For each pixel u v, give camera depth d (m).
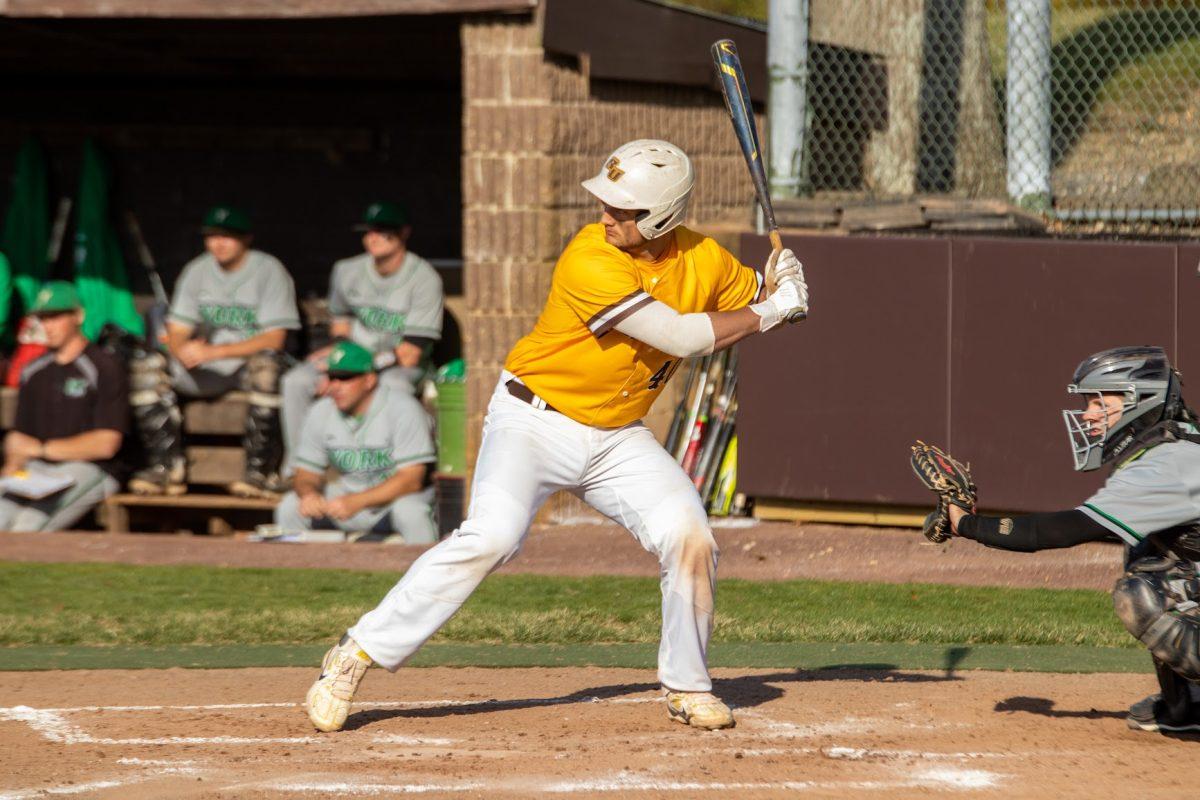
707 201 35.25
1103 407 14.16
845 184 33.12
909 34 34.09
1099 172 31.44
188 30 37.88
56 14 30.50
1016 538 13.83
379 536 29.48
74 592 24.02
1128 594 13.98
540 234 29.64
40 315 31.88
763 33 38.31
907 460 27.91
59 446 31.95
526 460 15.12
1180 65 32.53
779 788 13.50
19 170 46.44
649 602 23.02
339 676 15.43
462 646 20.31
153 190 46.97
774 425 28.75
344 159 46.09
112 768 14.23
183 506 33.34
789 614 22.05
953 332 27.52
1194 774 13.92
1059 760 14.41
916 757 14.49
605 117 31.27
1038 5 30.17
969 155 33.78
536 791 13.42
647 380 15.08
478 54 29.59
